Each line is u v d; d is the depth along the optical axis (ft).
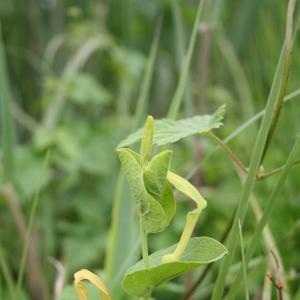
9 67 3.27
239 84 2.51
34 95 3.32
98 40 2.93
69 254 2.20
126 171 0.85
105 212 2.44
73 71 2.82
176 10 2.00
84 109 3.24
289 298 1.42
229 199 2.16
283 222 1.78
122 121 2.60
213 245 0.90
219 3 2.06
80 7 3.38
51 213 2.39
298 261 1.71
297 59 2.11
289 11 1.05
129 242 1.58
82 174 2.65
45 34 3.35
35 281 1.93
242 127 1.33
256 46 2.63
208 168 2.33
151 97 3.34
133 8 3.28
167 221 0.87
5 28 3.33
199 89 2.15
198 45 3.12
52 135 2.46
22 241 1.97
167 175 0.87
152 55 1.73
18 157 2.43
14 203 2.00
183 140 2.47
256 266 1.51
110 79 3.43
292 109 2.04
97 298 1.43
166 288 1.67
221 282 1.12
